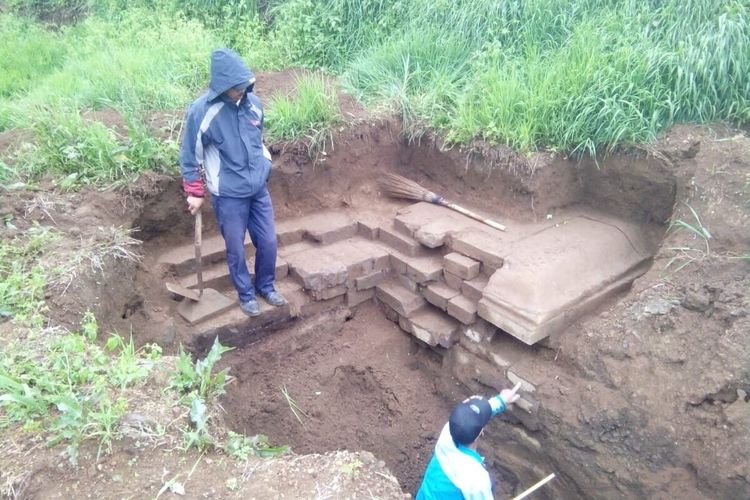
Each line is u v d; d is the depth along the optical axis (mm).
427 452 4895
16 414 2900
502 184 5387
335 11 7328
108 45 7672
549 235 5016
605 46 5703
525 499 4570
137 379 3191
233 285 5004
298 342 5070
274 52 7246
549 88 5410
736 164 4531
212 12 8328
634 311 4223
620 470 3963
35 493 2633
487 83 5750
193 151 4055
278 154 5469
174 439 2916
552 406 4277
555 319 4395
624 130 4961
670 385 3859
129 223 4754
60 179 4828
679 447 3738
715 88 5172
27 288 3738
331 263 5156
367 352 5297
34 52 8281
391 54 6559
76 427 2826
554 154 5230
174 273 4879
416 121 5914
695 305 3996
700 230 4395
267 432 4641
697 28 5512
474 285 4859
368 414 5059
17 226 4320
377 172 6051
